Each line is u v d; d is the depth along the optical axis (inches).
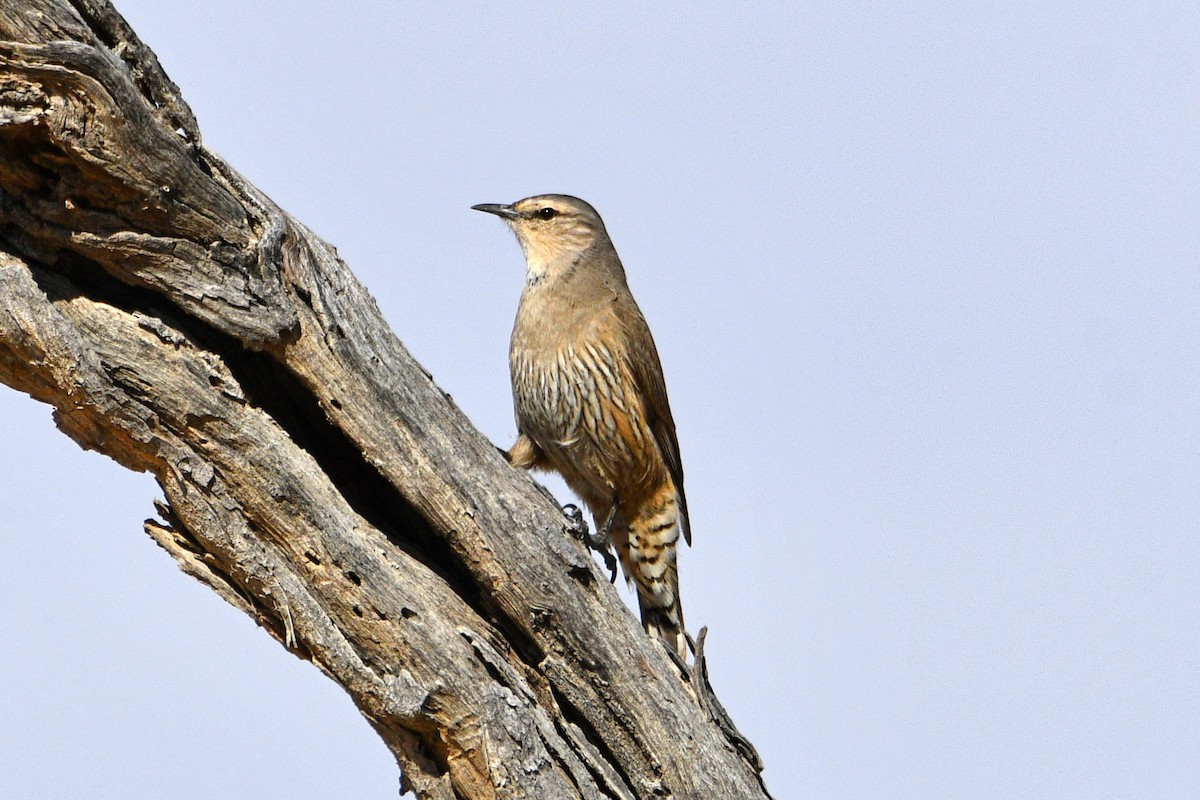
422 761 420.5
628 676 440.1
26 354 376.5
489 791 413.7
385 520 443.5
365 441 417.4
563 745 416.2
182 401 388.8
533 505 433.1
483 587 430.9
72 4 370.3
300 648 410.0
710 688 465.1
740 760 457.1
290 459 398.0
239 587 414.0
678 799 445.1
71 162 373.7
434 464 422.0
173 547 414.9
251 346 404.2
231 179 399.2
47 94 361.7
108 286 402.3
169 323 400.5
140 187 378.6
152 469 400.8
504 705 405.7
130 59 379.9
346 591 405.4
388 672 411.8
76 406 384.5
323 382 411.8
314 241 418.6
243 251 398.6
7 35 361.1
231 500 398.3
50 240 386.9
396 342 425.1
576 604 433.7
